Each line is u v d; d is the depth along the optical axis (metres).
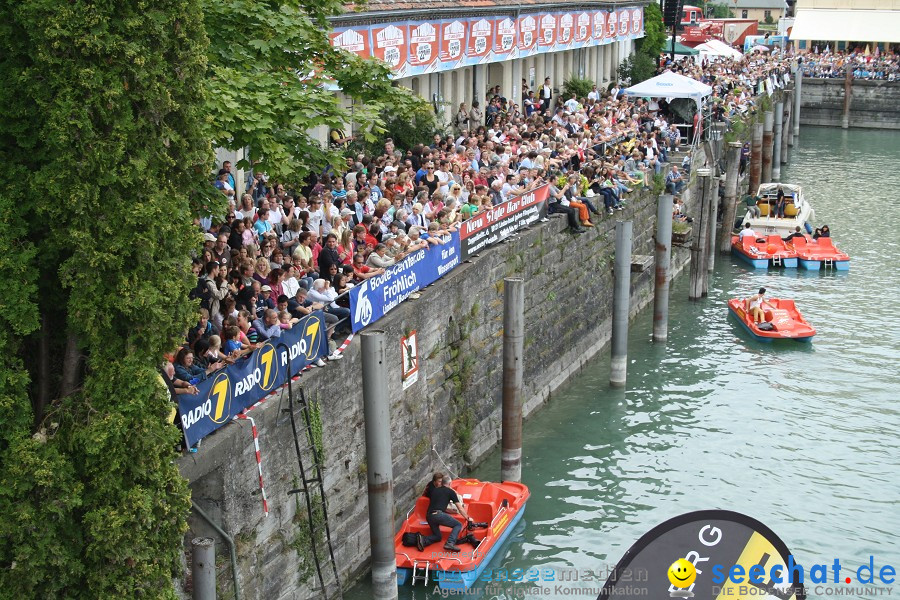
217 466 15.73
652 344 36.34
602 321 36.06
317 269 21.80
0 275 11.99
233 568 16.19
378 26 32.12
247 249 19.47
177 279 13.18
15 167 12.29
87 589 12.75
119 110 12.34
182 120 13.30
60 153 12.12
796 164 75.00
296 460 18.08
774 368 33.69
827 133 91.31
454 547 20.64
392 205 25.50
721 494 24.94
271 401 17.33
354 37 30.77
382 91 23.72
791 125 86.00
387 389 18.59
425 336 23.02
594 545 22.39
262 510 17.11
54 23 11.77
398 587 20.42
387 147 29.11
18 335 12.41
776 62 88.81
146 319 12.69
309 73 23.28
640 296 40.16
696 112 54.50
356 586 20.36
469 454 25.75
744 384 32.28
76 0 11.92
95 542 12.52
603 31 56.75
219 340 16.66
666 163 45.78
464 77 42.66
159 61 12.71
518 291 23.83
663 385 32.34
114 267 12.43
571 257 32.59
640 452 27.23
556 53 54.16
